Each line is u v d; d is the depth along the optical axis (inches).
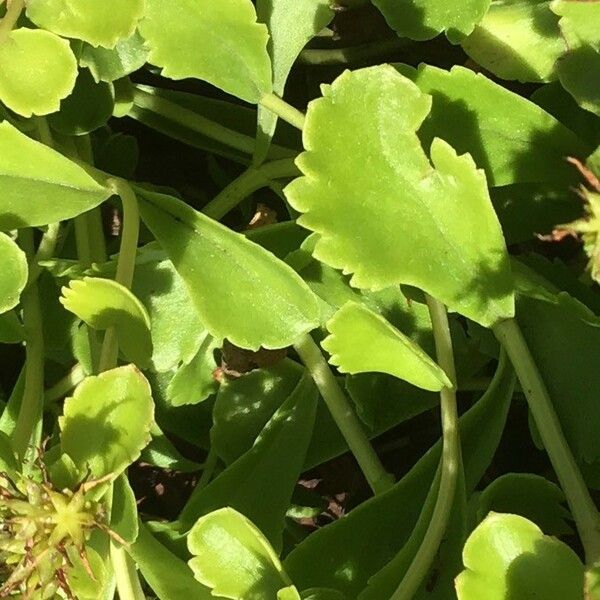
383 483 4.1
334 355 3.5
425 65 3.9
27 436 4.1
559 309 3.8
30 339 4.3
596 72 3.8
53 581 3.2
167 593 3.5
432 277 3.6
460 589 3.1
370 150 3.6
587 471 4.0
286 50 4.1
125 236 3.9
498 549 3.1
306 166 3.5
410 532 3.9
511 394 3.9
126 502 3.5
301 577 3.8
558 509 3.8
